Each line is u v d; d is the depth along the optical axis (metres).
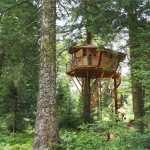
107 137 14.48
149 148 13.32
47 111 14.43
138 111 19.84
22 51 20.02
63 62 31.80
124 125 14.55
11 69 20.48
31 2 18.91
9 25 19.09
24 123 24.23
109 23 19.27
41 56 14.86
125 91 24.50
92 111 26.06
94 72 25.06
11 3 17.86
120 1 18.44
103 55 23.83
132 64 18.05
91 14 19.31
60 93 26.92
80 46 24.33
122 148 13.27
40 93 14.63
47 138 14.24
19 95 23.55
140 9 19.16
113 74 24.59
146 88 15.12
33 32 19.31
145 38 17.73
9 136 20.58
